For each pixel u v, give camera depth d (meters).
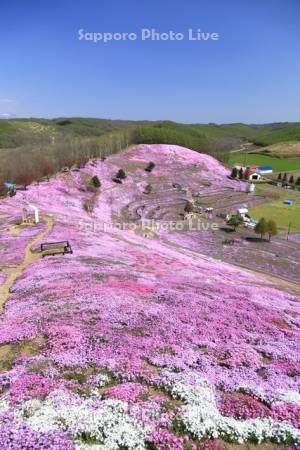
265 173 191.38
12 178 107.75
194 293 31.59
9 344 20.78
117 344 20.16
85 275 34.78
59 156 137.75
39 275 34.94
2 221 64.50
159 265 46.97
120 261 44.59
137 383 16.70
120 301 27.00
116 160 153.12
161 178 144.38
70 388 16.11
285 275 62.62
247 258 70.56
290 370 19.53
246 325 25.44
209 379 17.47
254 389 16.88
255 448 13.46
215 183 150.38
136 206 110.75
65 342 20.03
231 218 94.38
